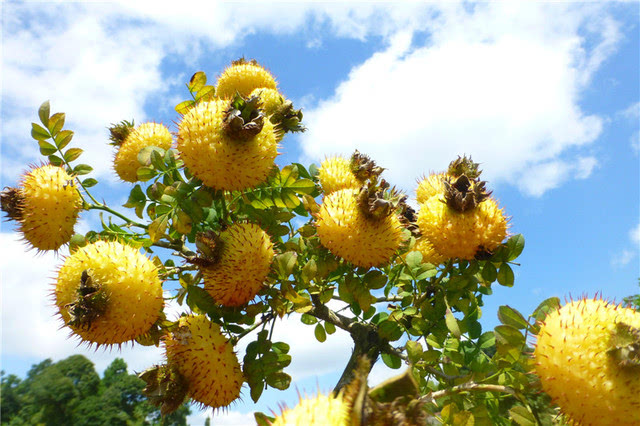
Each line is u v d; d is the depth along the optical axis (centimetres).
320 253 21
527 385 17
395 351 23
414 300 23
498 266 22
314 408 12
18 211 23
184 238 23
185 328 19
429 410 19
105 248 19
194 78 27
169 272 21
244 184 20
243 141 19
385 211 20
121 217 24
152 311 19
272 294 21
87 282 18
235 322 20
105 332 18
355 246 20
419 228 23
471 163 25
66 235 24
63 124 25
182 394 19
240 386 20
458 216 21
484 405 19
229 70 29
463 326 22
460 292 22
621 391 14
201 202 20
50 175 23
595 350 15
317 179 27
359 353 22
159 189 21
